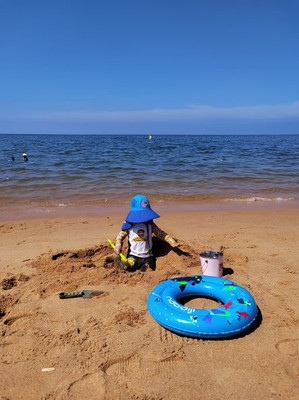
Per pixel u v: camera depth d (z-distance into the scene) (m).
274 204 9.22
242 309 3.01
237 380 2.43
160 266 4.41
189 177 13.80
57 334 2.96
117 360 2.63
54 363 2.61
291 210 8.40
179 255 4.60
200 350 2.74
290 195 10.55
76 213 8.03
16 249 5.27
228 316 2.91
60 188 11.24
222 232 6.15
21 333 3.00
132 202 4.54
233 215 7.75
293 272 4.24
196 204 9.15
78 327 3.06
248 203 9.34
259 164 19.05
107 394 2.32
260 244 5.39
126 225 4.35
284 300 3.52
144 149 34.41
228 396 2.29
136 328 3.04
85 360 2.64
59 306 3.43
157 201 9.51
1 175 13.70
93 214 7.93
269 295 3.63
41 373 2.52
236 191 11.11
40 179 12.85
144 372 2.51
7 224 6.91
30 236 6.02
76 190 10.95
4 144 47.00
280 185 12.28
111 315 3.25
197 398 2.28
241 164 18.91
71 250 5.02
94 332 2.98
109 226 6.78
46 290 3.79
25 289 3.81
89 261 4.64
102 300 3.54
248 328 3.03
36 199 9.59
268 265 4.48
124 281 3.98
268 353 2.70
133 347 2.77
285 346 2.79
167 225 6.70
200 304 3.54
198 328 2.83
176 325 2.89
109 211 8.27
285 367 2.55
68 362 2.62
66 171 15.06
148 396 2.30
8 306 3.46
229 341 2.85
